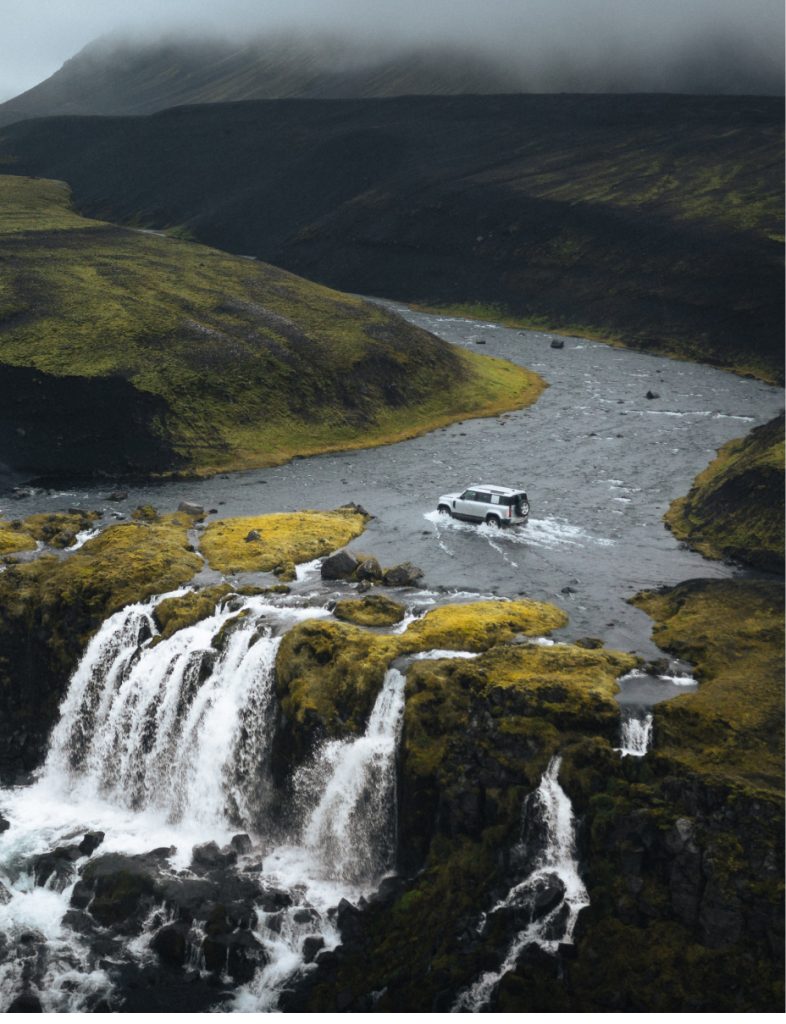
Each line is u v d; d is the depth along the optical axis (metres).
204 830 67.69
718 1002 48.75
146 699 72.81
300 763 65.12
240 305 178.88
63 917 58.19
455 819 58.03
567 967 51.28
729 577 89.62
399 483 124.00
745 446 128.25
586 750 57.28
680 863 51.97
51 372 141.50
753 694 62.59
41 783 75.00
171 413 139.25
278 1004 52.66
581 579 87.94
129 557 86.62
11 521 105.44
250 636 71.69
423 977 52.44
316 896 59.34
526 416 160.88
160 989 53.69
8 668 81.88
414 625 72.75
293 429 145.75
